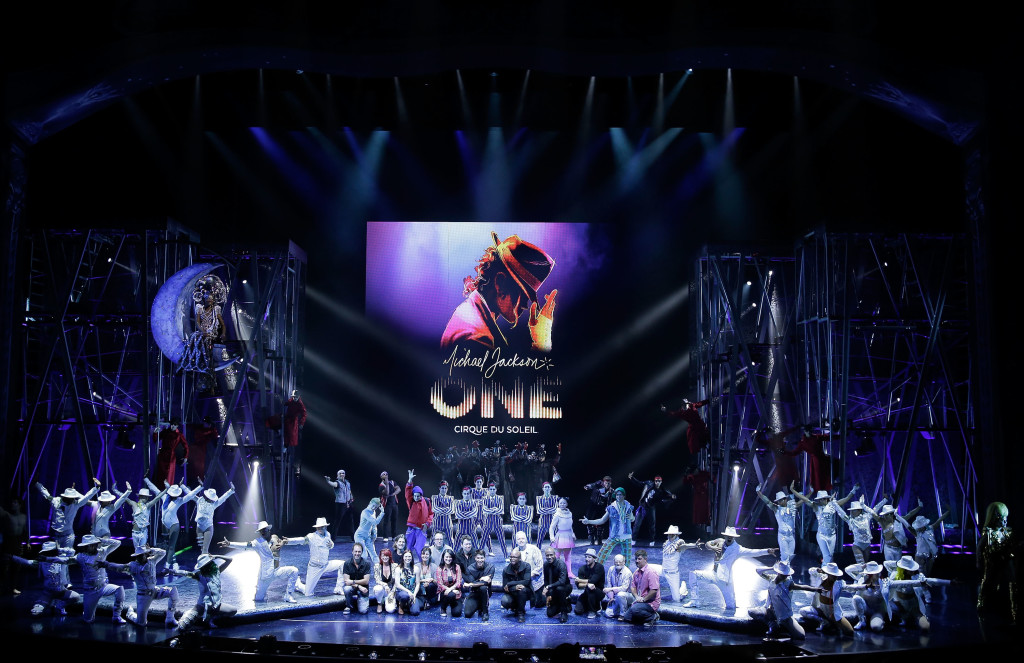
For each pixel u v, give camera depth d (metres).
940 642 11.30
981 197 16.08
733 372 19.80
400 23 16.92
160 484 17.22
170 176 22.31
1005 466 14.94
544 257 23.33
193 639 9.90
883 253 19.31
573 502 23.06
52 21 15.42
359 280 23.67
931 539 14.02
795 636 11.65
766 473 21.00
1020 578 12.30
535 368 23.27
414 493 17.17
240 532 20.45
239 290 21.72
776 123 22.12
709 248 20.28
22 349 18.50
